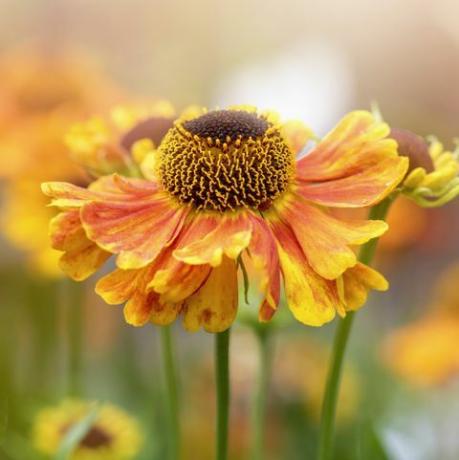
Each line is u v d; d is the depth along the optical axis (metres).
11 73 0.52
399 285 0.69
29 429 0.46
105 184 0.34
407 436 0.47
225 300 0.32
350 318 0.34
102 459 0.42
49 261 0.48
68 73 0.52
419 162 0.35
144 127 0.38
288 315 0.40
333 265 0.31
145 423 0.45
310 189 0.33
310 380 0.51
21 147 0.48
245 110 0.35
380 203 0.34
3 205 0.57
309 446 0.49
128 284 0.32
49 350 0.52
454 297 0.53
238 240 0.31
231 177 0.33
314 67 0.67
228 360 0.33
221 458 0.33
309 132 0.35
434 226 0.55
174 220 0.33
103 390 0.52
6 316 0.54
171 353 0.38
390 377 0.56
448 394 0.53
